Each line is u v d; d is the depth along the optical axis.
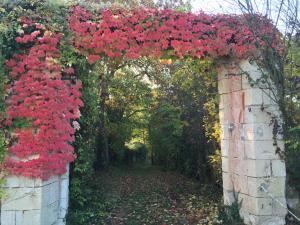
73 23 5.57
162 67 14.02
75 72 6.08
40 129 5.07
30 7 5.46
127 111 16.36
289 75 6.06
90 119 7.66
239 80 6.38
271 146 6.01
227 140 6.82
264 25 5.92
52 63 5.26
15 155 5.04
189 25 5.95
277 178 5.97
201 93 10.34
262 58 5.99
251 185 6.02
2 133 5.00
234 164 6.61
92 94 7.59
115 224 7.02
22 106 5.08
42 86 5.16
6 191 4.96
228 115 6.78
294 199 6.06
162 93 13.98
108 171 15.02
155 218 7.54
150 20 5.82
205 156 11.24
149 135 17.73
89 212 7.29
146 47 5.78
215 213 7.36
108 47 5.68
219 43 5.96
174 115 12.18
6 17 5.20
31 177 5.00
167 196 9.96
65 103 5.35
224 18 6.14
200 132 10.98
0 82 5.00
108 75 13.33
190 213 7.88
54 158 5.18
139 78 15.51
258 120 6.02
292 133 6.01
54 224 5.51
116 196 9.62
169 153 15.37
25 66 5.18
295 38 5.84
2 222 4.92
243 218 6.28
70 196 7.11
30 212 4.97
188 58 6.21
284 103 5.97
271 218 5.87
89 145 7.78
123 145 17.20
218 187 10.18
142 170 16.72
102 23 5.65
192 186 11.17
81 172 7.43
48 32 5.31
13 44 5.20
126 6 5.96
